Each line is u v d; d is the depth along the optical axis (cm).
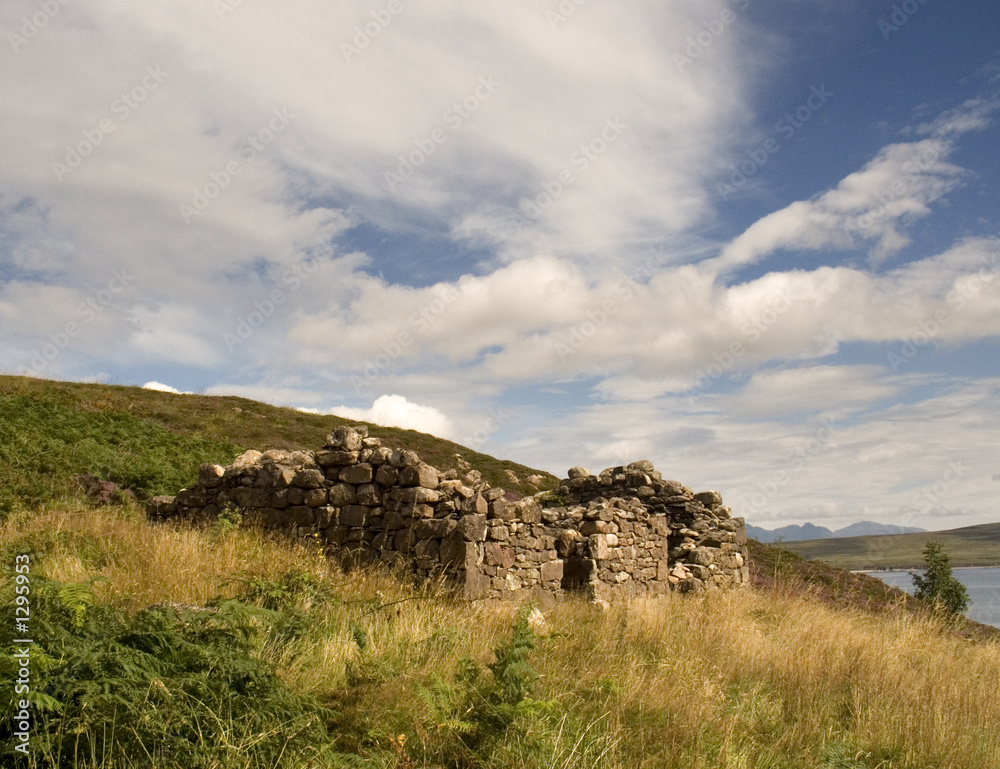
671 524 1716
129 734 369
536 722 495
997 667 896
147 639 443
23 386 2509
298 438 2741
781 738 559
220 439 2430
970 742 575
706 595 1158
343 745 444
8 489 1405
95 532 986
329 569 1010
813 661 751
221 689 423
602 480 1875
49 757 342
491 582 1016
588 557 1223
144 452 1952
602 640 776
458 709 491
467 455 3089
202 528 1166
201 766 368
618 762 468
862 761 537
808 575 1947
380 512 1088
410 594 931
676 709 572
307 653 579
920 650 907
